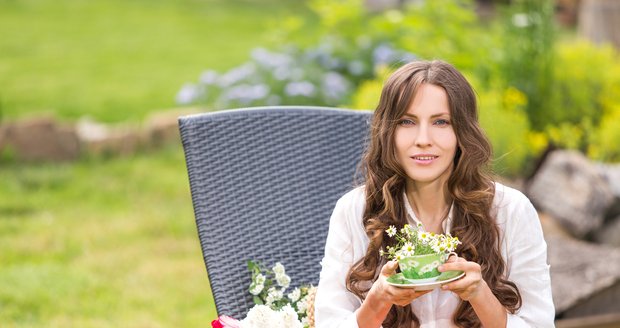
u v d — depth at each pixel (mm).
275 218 3193
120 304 4891
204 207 3145
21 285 5031
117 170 7484
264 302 3033
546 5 6703
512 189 2629
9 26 13188
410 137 2484
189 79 10648
